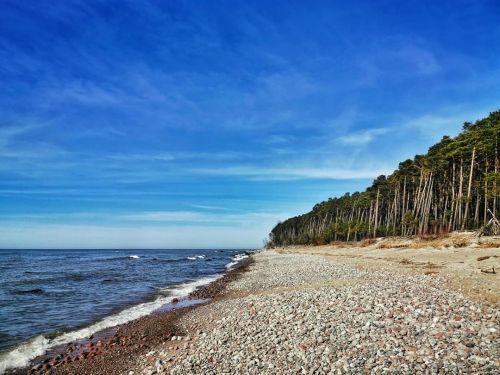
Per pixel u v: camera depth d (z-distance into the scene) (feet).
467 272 76.18
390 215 306.35
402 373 28.76
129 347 48.67
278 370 32.63
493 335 34.14
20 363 44.88
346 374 29.91
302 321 45.70
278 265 165.68
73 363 43.60
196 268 212.64
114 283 129.08
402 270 90.68
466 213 185.47
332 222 458.09
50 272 182.09
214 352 39.60
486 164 193.77
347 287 64.75
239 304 66.80
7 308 80.48
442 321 38.99
